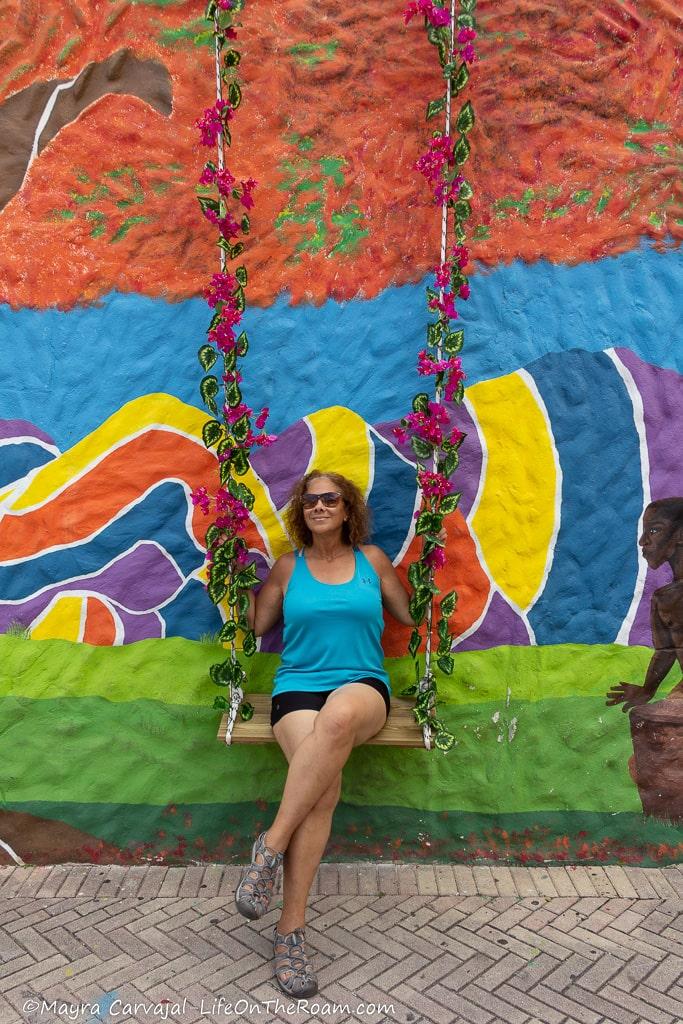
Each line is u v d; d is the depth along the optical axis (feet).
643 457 9.71
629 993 7.57
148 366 9.75
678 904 8.97
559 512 9.75
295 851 7.89
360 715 8.08
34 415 9.80
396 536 9.81
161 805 9.81
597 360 9.66
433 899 9.05
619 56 9.52
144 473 9.81
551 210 9.60
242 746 9.81
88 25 9.54
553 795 9.82
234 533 9.13
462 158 8.74
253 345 9.73
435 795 9.84
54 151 9.64
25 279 9.71
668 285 9.66
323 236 9.66
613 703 9.84
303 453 9.80
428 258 9.60
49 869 9.69
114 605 9.85
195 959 8.01
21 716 9.84
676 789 9.78
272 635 9.85
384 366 9.71
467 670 9.79
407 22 8.97
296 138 9.59
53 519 9.82
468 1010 7.35
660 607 9.81
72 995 7.50
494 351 9.64
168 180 9.63
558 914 8.78
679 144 9.62
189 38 9.55
